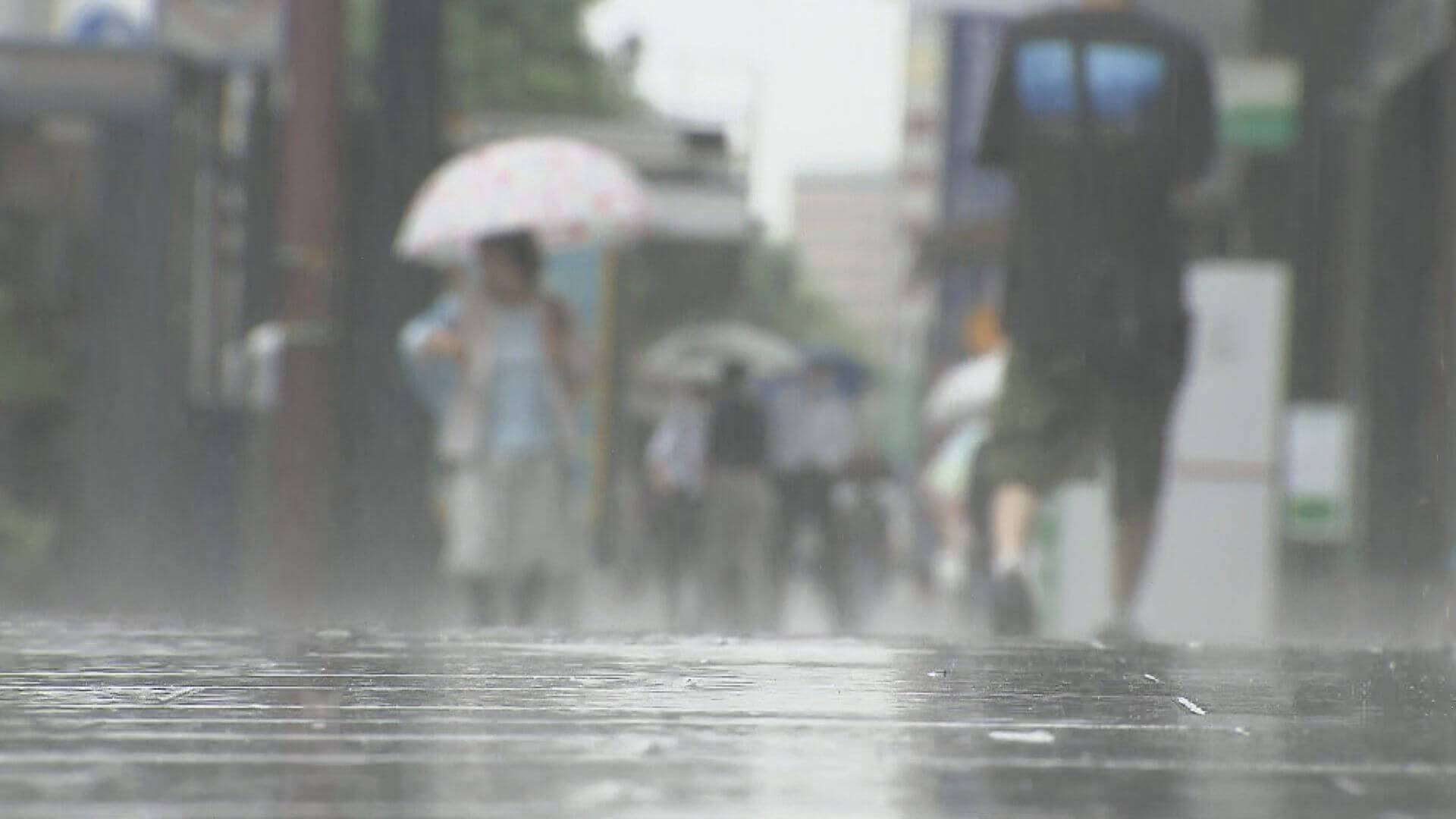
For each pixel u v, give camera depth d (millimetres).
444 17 39156
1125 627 21891
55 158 41344
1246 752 3787
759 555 48688
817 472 55781
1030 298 21719
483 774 3223
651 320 100812
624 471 65250
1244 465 29375
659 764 3398
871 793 3078
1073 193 21875
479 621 26469
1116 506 21891
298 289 31203
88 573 40625
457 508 26203
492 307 26141
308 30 30891
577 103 101938
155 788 2992
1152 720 4402
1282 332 29359
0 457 40969
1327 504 33875
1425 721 4445
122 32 38781
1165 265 21984
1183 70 22141
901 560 103188
